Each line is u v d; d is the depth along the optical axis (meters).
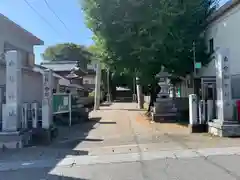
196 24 17.38
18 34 16.41
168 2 14.85
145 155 8.24
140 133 13.18
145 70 17.83
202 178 5.86
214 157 7.61
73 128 15.91
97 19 15.96
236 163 6.92
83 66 57.28
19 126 10.51
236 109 11.52
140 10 14.91
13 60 10.35
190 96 12.63
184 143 9.96
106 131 14.46
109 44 16.33
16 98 10.30
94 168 7.06
